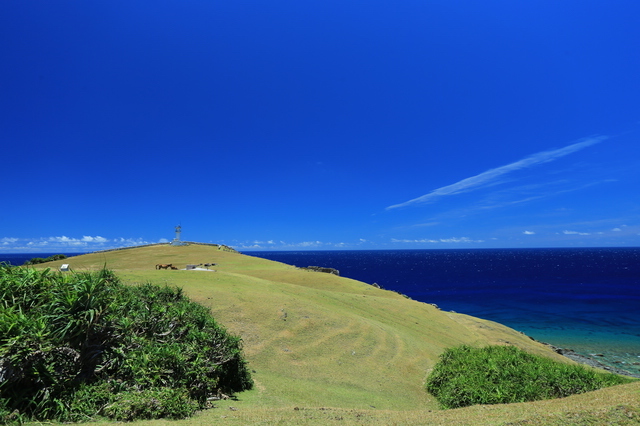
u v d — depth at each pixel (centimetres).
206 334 1052
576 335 3806
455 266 18275
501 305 5828
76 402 670
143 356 820
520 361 1325
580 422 647
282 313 1952
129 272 2275
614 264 18312
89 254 5575
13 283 779
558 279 10488
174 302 1288
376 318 2502
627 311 5103
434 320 2923
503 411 807
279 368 1397
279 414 804
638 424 623
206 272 2662
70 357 731
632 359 2978
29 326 668
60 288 792
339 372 1458
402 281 10488
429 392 1384
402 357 1750
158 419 688
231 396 998
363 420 789
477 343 2475
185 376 869
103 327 814
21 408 622
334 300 2714
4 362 613
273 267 4547
